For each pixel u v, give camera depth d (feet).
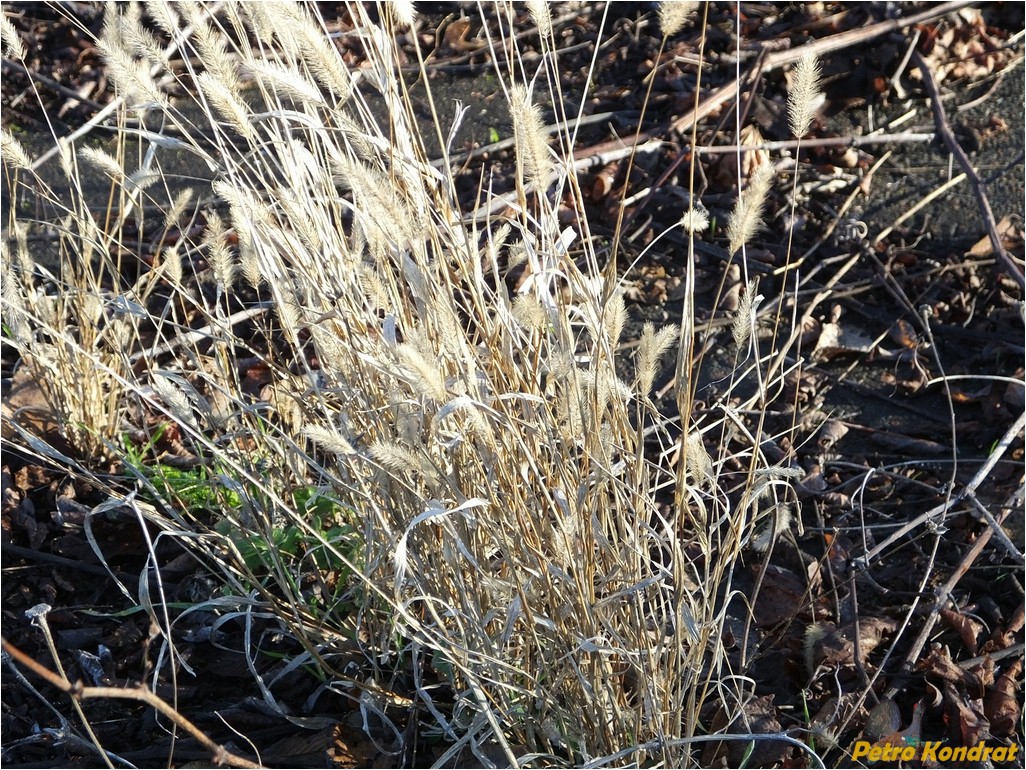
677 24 5.43
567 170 5.86
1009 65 14.61
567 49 15.42
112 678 7.36
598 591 5.73
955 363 10.16
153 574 8.20
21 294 8.69
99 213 12.50
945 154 13.11
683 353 5.39
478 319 5.96
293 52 6.22
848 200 12.30
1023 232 11.53
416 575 6.16
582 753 5.79
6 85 15.14
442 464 5.92
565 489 5.46
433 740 6.77
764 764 6.45
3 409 9.14
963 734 6.57
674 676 5.79
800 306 10.98
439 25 16.39
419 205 5.70
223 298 11.18
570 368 5.34
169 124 14.33
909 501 8.63
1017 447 9.00
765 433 9.46
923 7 14.71
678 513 5.51
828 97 14.19
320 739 6.79
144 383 9.79
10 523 8.59
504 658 5.86
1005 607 7.58
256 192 6.54
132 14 6.03
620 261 11.66
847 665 7.09
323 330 6.12
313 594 7.57
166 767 6.69
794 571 7.97
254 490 7.57
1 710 7.10
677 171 12.75
